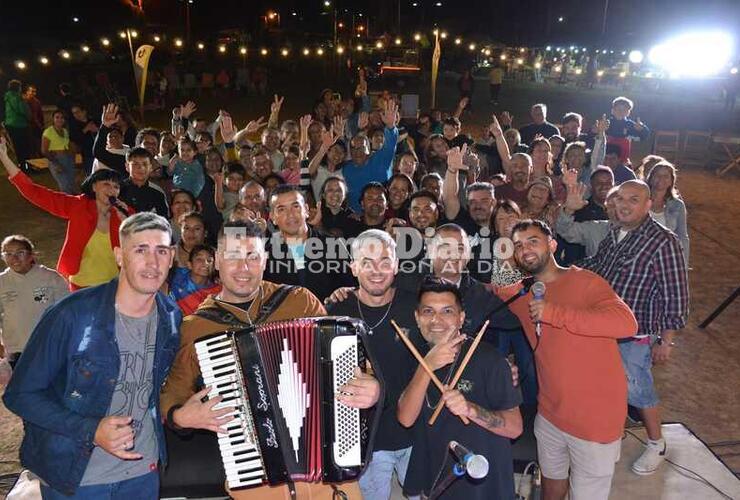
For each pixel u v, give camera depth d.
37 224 11.02
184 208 6.50
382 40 41.16
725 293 8.55
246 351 3.03
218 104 27.58
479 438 3.31
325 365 3.05
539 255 3.64
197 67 35.81
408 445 3.69
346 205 6.85
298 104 27.92
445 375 3.34
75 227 5.46
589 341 3.55
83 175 14.46
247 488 3.08
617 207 4.30
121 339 3.10
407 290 3.85
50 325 3.00
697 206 13.09
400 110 15.70
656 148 17.56
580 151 8.02
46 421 2.93
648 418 4.61
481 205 5.65
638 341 4.41
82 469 3.01
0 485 4.67
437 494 3.03
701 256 10.06
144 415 3.21
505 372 3.28
